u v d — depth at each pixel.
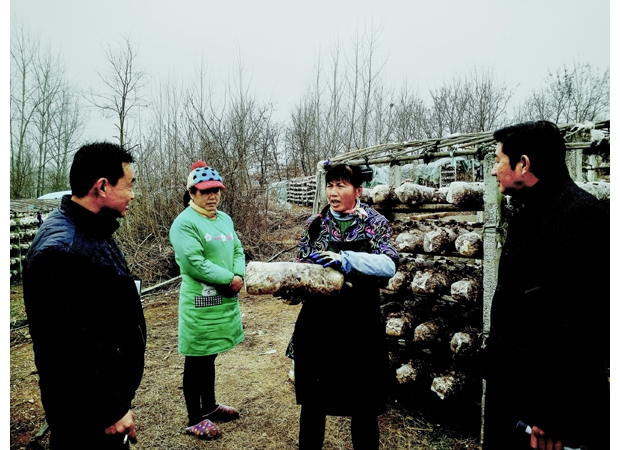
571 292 1.25
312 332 1.86
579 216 1.27
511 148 1.44
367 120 14.37
